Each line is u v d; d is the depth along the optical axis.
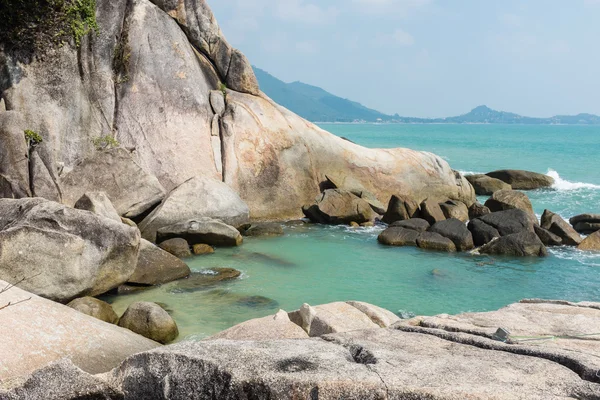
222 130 23.23
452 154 66.94
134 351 7.95
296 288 14.16
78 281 11.62
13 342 6.90
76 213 12.08
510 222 19.89
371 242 19.81
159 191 19.47
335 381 4.32
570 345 5.32
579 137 144.00
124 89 21.86
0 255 10.80
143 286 13.69
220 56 24.72
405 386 4.23
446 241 19.06
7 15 18.94
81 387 5.01
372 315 8.90
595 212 27.28
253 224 22.09
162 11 23.58
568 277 15.80
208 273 15.04
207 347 5.11
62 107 20.02
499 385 4.27
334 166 25.19
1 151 16.42
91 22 20.94
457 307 13.05
